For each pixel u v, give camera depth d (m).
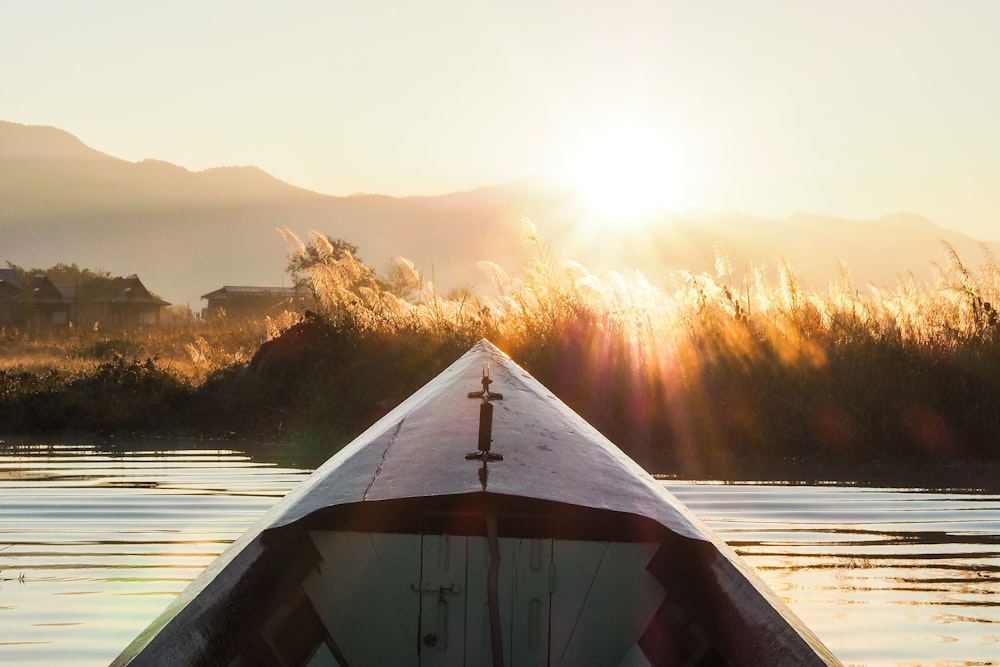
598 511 4.91
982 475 12.37
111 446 14.68
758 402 14.48
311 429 15.73
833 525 9.10
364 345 17.11
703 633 4.58
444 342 16.66
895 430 14.08
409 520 4.90
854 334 15.44
